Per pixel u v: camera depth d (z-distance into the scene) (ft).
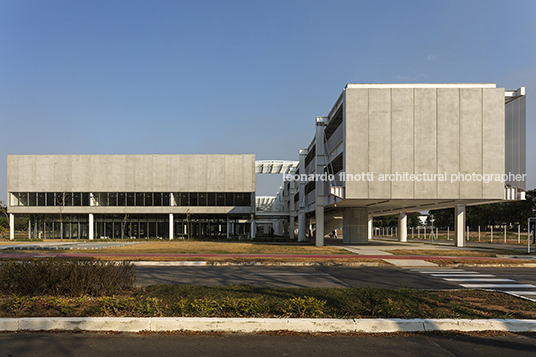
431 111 89.92
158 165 168.14
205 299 26.45
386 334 21.90
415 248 101.35
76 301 25.40
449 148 89.20
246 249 93.20
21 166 165.78
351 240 128.67
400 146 89.86
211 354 18.33
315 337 21.18
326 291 32.78
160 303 26.32
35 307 24.61
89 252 83.61
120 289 30.91
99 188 165.99
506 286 41.39
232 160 169.89
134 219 172.65
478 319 23.17
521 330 22.45
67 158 166.20
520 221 210.18
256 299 25.67
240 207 169.48
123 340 20.21
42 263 29.86
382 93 90.68
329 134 128.67
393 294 31.07
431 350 19.26
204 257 69.56
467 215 261.85
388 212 173.68
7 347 18.94
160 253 79.82
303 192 162.20
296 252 84.48
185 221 171.73
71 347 19.06
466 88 89.97
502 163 88.79
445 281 44.91
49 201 165.78
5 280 28.71
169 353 18.39
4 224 274.98
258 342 20.18
